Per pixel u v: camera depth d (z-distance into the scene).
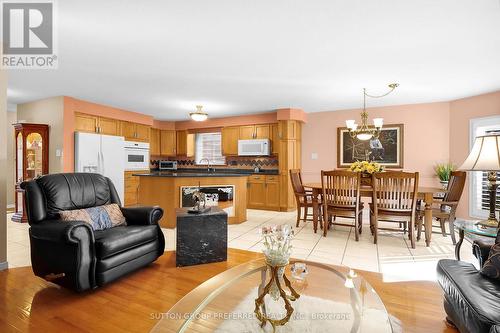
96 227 2.56
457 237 3.90
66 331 1.73
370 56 3.11
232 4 2.12
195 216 2.87
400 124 5.41
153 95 4.87
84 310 1.97
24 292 2.23
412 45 2.81
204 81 4.05
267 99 5.11
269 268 1.62
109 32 2.58
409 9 2.17
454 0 2.05
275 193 6.18
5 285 2.35
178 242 2.81
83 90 4.57
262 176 6.34
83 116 5.26
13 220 4.78
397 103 5.33
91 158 5.21
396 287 2.36
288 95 4.80
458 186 3.57
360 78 3.86
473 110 4.69
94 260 2.20
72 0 2.08
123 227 2.67
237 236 4.02
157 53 3.07
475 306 1.38
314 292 1.81
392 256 3.13
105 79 3.99
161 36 2.66
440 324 1.81
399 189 3.44
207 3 2.11
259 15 2.28
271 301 1.68
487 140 2.11
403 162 5.38
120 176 5.76
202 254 2.90
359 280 1.86
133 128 6.36
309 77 3.84
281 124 6.08
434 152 5.15
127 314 1.93
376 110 5.63
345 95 4.77
